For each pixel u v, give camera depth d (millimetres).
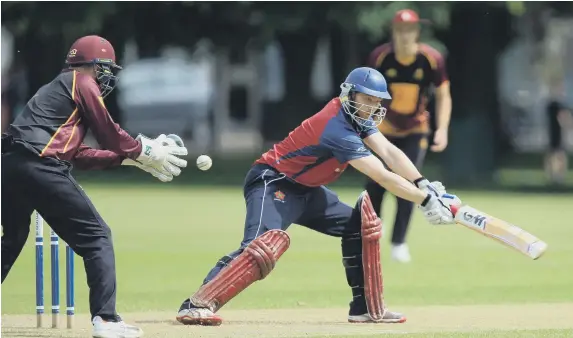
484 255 46500
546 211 65000
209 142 131750
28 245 48406
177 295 35844
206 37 91188
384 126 42938
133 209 66000
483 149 89438
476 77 88438
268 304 33750
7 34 96625
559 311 31875
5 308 32750
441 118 43000
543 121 136750
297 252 47375
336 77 101500
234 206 68250
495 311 31906
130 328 25688
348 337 26094
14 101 100750
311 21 84562
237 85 145125
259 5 85688
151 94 135250
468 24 87125
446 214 27719
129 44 92625
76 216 25391
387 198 76000
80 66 26141
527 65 142000
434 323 29297
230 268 28375
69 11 84750
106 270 25453
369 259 29250
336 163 28578
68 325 28422
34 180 25078
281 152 28922
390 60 42281
